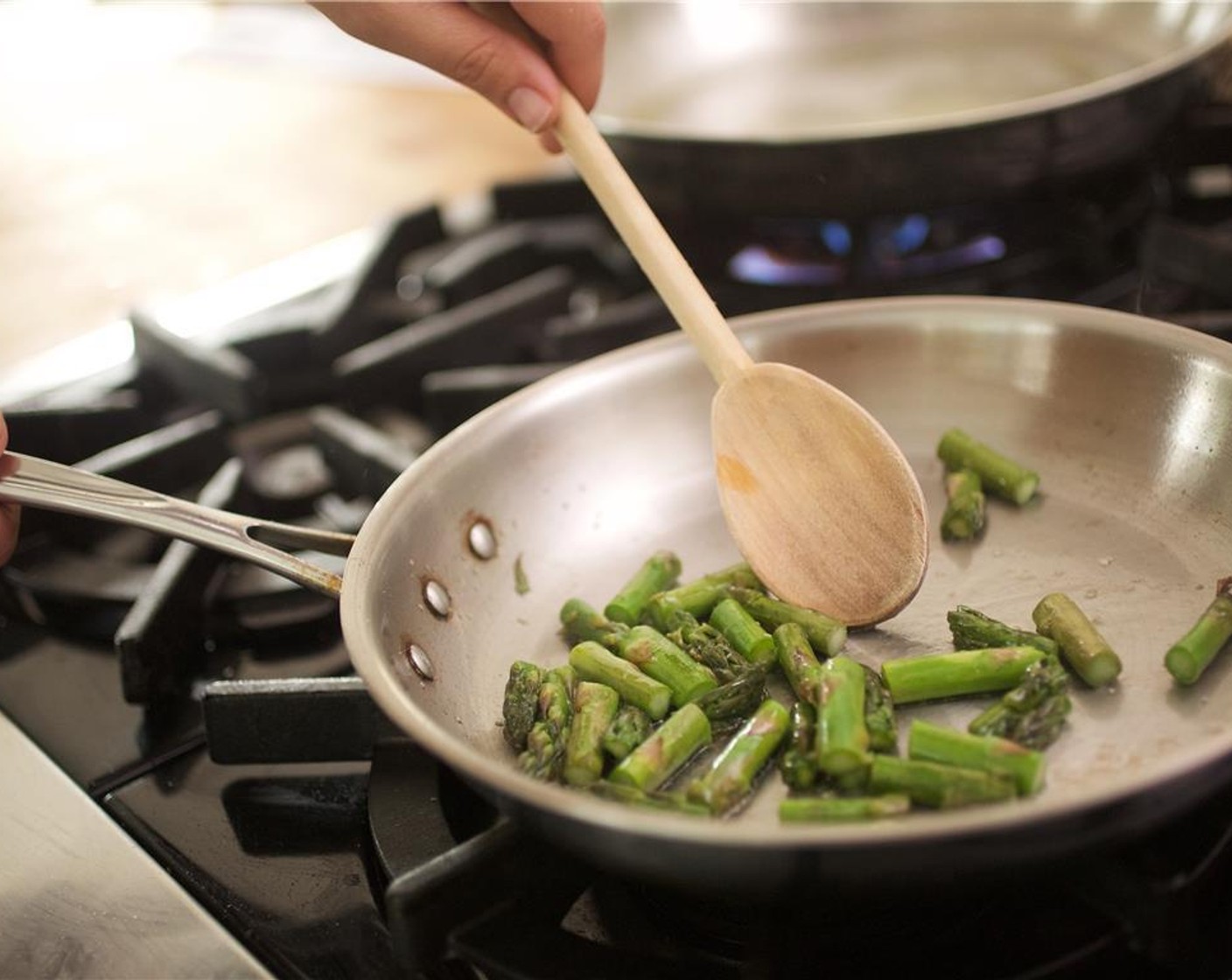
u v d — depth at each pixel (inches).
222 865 21.3
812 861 17.3
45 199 40.6
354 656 19.3
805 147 27.1
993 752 19.7
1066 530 23.7
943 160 27.0
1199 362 23.0
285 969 19.9
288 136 42.3
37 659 25.3
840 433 22.9
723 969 19.5
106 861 21.2
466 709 21.9
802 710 20.8
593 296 33.1
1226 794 19.7
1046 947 19.2
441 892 18.9
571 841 18.1
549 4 24.6
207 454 28.3
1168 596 22.3
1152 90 27.1
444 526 22.8
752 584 23.5
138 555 26.7
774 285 30.1
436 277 32.6
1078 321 24.1
